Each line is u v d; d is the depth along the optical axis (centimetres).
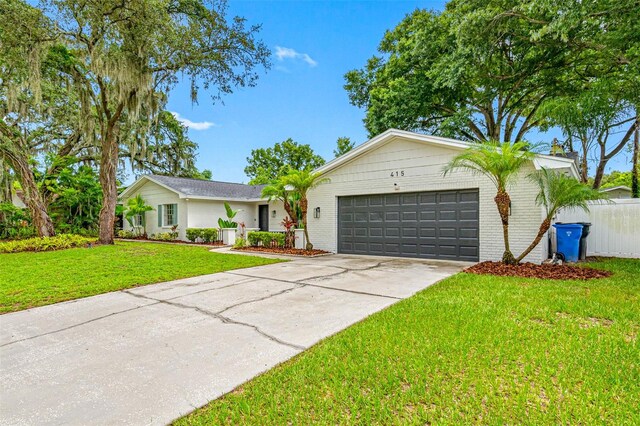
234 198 1708
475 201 834
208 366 286
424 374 256
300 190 1081
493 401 221
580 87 1312
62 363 298
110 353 317
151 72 1086
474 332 332
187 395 242
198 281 643
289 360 293
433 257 897
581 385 236
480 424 199
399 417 208
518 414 206
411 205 936
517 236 773
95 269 766
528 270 640
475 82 1520
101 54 1009
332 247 1080
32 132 1703
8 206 1543
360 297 496
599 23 858
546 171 662
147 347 329
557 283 538
